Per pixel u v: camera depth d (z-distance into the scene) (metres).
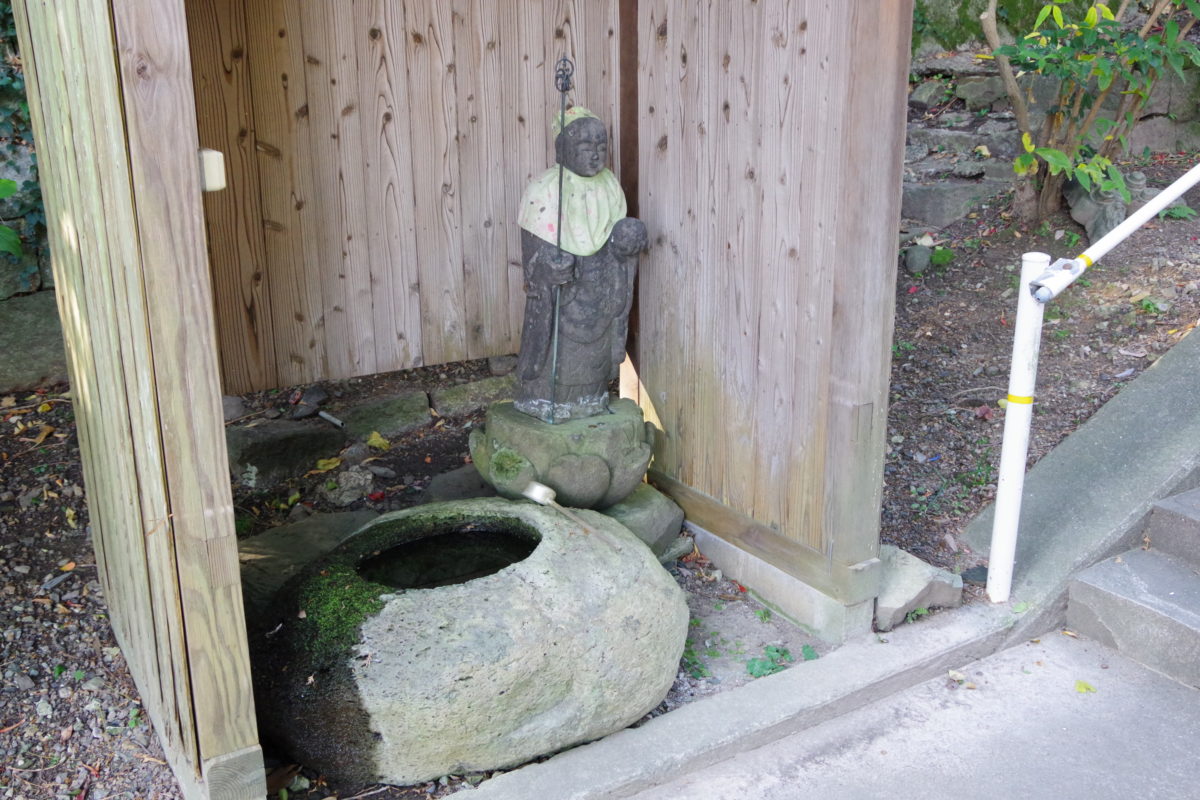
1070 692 3.34
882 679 3.27
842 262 3.10
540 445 3.66
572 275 3.62
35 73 2.99
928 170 6.11
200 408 2.26
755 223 3.47
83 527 3.84
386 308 4.33
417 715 2.66
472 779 2.86
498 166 4.40
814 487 3.44
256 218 3.95
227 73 3.76
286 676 2.74
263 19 3.78
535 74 4.34
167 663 2.60
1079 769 2.96
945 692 3.35
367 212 4.17
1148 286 4.94
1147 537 3.86
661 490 4.25
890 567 3.63
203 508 2.32
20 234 4.41
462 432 4.69
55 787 2.76
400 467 4.42
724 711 3.11
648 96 3.88
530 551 3.34
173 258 2.15
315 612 2.86
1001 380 4.72
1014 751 3.05
